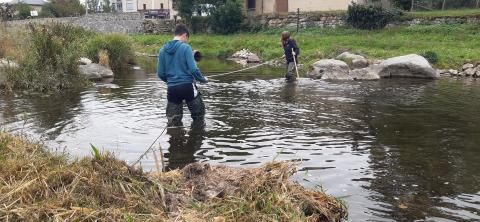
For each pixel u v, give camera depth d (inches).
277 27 1285.7
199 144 250.1
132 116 323.6
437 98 408.8
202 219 135.6
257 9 1481.3
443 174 201.8
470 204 168.7
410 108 357.4
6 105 363.3
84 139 257.4
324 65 624.4
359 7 1095.6
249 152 234.5
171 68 301.9
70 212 130.1
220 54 1049.5
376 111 345.1
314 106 366.3
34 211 130.0
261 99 402.3
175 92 301.3
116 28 1513.3
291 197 154.3
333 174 200.4
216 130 282.2
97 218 129.8
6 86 448.5
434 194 178.4
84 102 382.6
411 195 177.3
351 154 231.0
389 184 189.0
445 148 242.5
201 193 157.8
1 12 813.9
